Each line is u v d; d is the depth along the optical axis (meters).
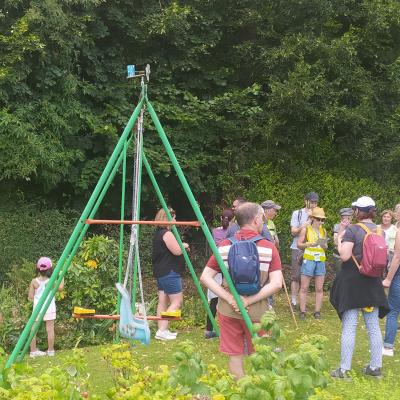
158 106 14.02
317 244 9.76
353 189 15.24
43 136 12.61
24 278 10.26
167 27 13.81
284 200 14.46
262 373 3.30
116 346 4.62
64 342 8.66
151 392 3.69
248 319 5.07
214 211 14.70
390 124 15.36
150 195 14.68
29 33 12.34
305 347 3.49
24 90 12.53
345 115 14.14
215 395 3.19
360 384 4.66
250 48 14.65
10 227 12.50
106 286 9.16
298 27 14.66
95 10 13.77
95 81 13.99
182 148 14.32
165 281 8.21
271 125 14.00
